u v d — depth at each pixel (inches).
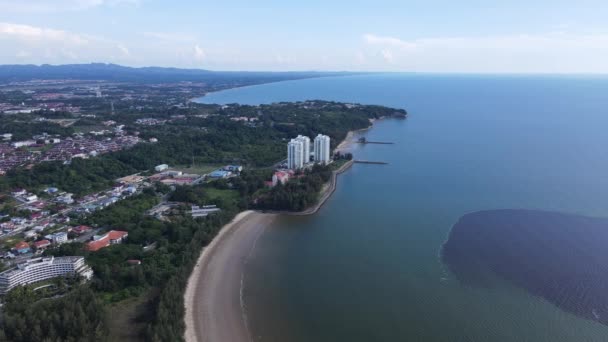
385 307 5910.4
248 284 6624.0
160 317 5255.9
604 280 6397.6
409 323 5546.3
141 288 6378.0
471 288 6284.5
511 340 5157.5
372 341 5236.2
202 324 5610.2
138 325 5521.7
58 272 6628.9
